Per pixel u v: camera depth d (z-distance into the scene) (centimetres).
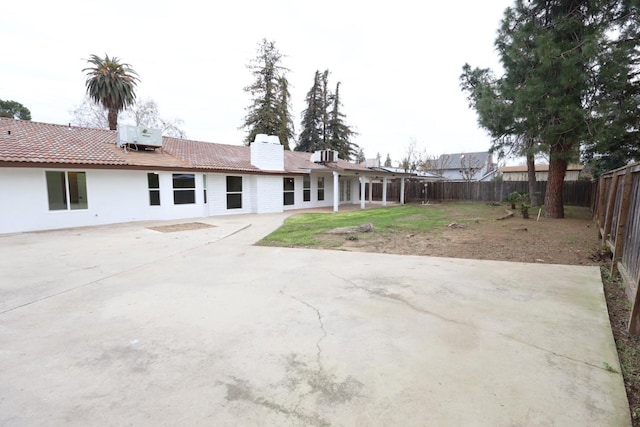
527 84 975
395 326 311
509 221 1112
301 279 473
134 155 1241
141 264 571
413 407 196
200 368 241
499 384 218
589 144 1000
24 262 585
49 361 251
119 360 253
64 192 1033
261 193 1559
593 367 239
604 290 423
